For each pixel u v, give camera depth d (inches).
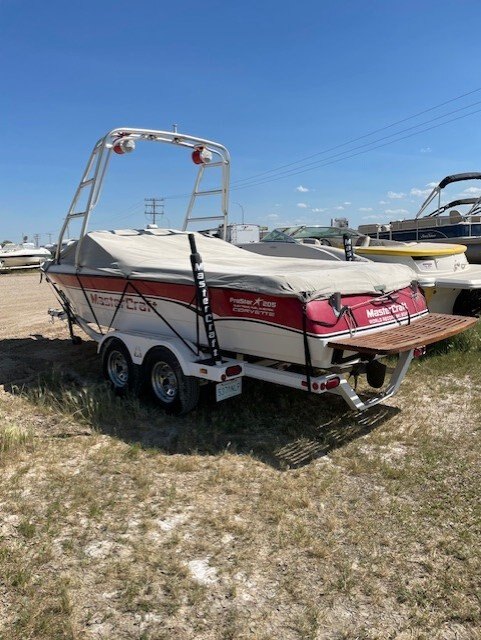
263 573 120.3
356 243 417.1
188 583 115.9
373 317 197.3
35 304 569.0
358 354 196.1
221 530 136.5
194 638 101.4
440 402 229.9
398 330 201.5
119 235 267.4
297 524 139.3
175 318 218.2
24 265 1151.6
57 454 177.6
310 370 181.8
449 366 276.1
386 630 104.3
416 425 205.2
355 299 192.4
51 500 148.8
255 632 103.1
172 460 175.0
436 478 163.3
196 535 134.2
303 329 176.7
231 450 181.9
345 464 173.9
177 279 209.5
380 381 205.6
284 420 208.1
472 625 105.7
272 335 185.6
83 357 307.4
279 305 181.5
